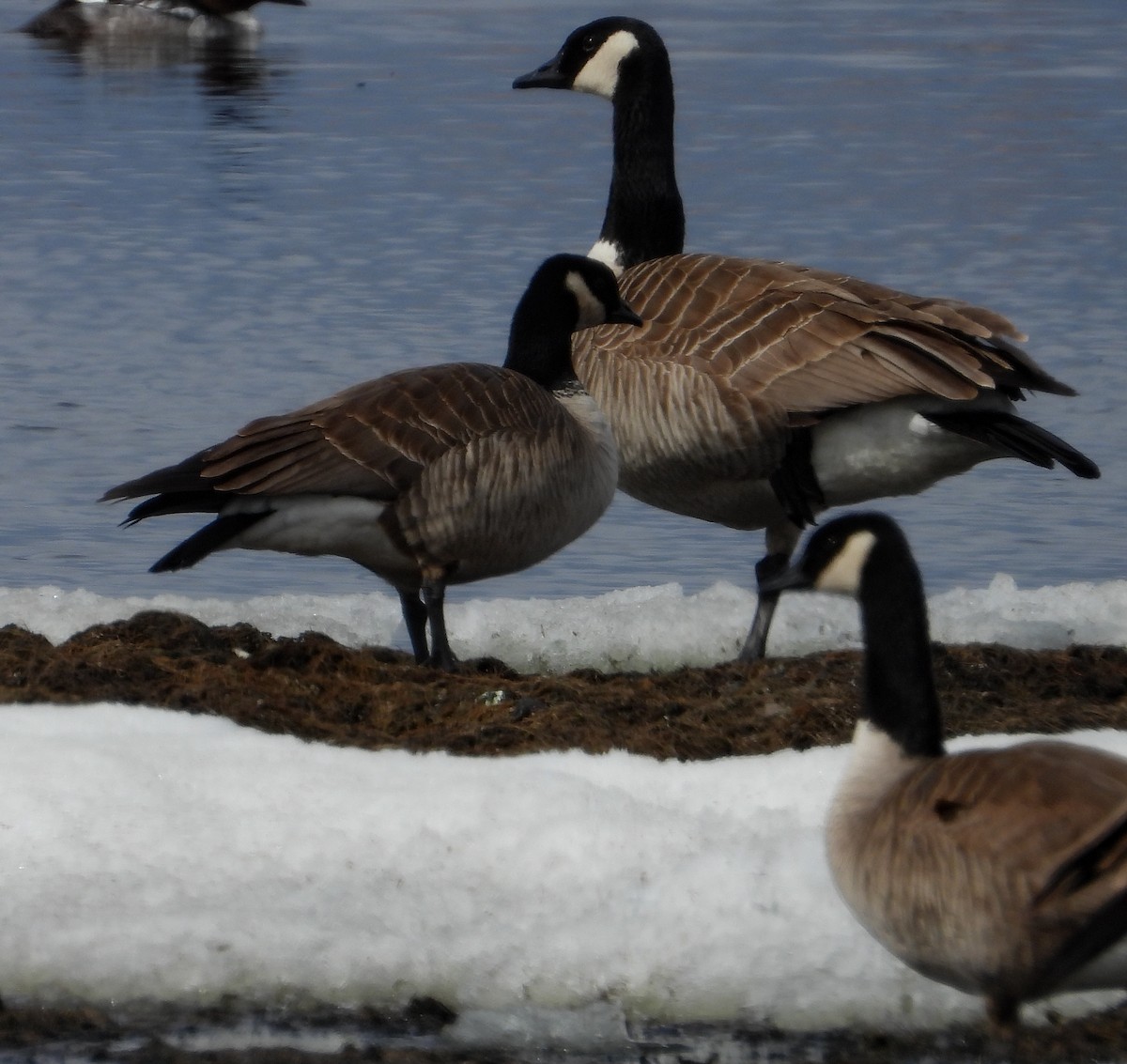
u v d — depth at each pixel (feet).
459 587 55.88
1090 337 79.36
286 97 138.41
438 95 140.67
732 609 48.44
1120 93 143.23
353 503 40.24
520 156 117.91
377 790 32.60
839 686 39.86
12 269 90.27
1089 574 57.21
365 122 128.47
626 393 46.26
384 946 28.78
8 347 77.46
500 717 38.01
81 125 125.80
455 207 103.35
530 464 41.16
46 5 191.72
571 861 30.68
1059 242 95.71
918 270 89.86
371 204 103.96
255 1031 27.78
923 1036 27.96
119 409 69.51
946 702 39.63
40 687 37.73
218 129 125.29
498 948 28.86
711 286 46.75
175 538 59.41
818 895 29.78
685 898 29.73
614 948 28.94
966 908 24.63
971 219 100.78
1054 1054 27.25
